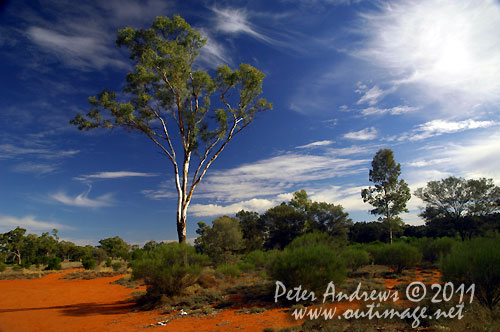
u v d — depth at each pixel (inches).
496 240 347.6
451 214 1923.0
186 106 916.6
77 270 1707.7
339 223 2217.0
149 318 449.7
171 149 879.1
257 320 361.1
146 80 852.0
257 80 912.9
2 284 1103.6
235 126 946.1
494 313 266.7
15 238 2987.2
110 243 3425.2
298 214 2425.0
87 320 464.4
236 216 2815.0
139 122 869.8
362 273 764.0
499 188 1800.0
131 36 845.2
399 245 776.9
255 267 1061.8
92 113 834.8
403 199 1756.9
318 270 451.8
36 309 589.0
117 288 899.4
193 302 530.3
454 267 323.6
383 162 1860.2
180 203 826.8
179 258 619.5
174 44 842.2
